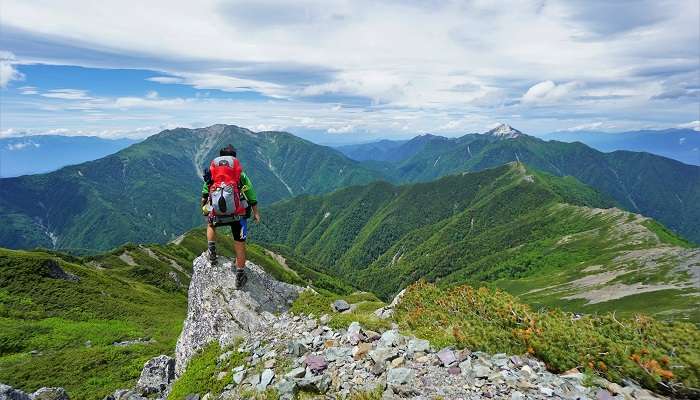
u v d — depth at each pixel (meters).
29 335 46.69
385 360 8.74
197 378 10.64
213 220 12.41
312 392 8.18
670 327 9.28
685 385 7.39
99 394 28.16
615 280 167.12
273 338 11.34
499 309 11.27
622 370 7.89
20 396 14.94
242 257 13.68
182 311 81.12
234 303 13.75
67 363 35.12
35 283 66.38
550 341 8.86
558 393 7.06
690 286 132.25
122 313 64.56
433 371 8.05
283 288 15.83
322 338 10.60
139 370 32.97
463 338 9.28
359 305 14.79
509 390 7.18
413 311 12.09
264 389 8.59
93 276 84.50
